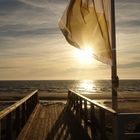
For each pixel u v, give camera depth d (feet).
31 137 24.54
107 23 19.54
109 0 19.57
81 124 28.60
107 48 19.51
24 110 27.68
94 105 21.65
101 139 18.16
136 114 14.82
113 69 19.58
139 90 187.83
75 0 19.48
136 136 14.82
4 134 18.25
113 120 15.21
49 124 30.99
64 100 85.10
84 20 19.45
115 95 19.63
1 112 15.44
